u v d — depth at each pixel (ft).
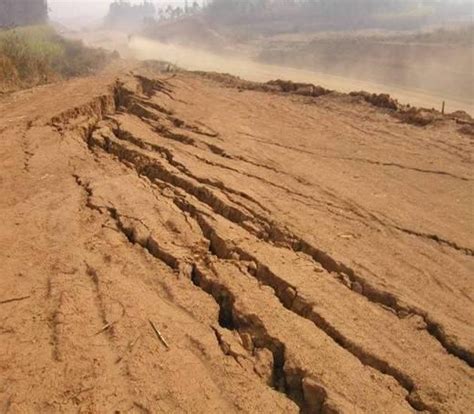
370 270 16.46
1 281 15.66
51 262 16.78
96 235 18.72
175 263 16.99
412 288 15.65
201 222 19.70
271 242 18.62
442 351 13.19
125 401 11.42
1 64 53.36
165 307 14.74
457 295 15.42
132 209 20.57
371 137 31.01
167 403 11.43
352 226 19.56
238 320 14.40
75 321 13.91
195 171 24.25
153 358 12.71
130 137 29.91
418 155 27.73
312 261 17.26
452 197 22.53
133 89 41.78
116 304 14.66
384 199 22.13
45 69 61.77
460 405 11.51
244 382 12.21
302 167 25.71
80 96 38.75
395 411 11.34
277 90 44.60
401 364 12.64
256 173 24.57
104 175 24.79
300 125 33.55
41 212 20.42
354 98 39.91
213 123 33.01
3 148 28.12
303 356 12.82
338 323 13.97
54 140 30.01
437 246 18.37
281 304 14.94
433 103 77.97
